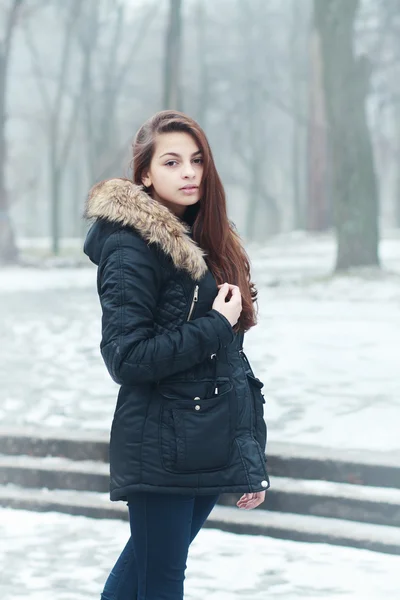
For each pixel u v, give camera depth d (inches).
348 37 775.7
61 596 168.2
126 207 107.7
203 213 115.6
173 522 110.4
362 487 213.5
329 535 200.7
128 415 109.3
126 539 205.5
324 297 605.0
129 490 108.1
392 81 1729.8
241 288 115.6
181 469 107.3
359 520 206.8
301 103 2058.3
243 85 2031.3
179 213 119.5
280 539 204.8
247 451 110.1
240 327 114.9
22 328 469.1
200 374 110.0
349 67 768.3
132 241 107.9
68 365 357.4
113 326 106.0
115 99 1752.0
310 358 353.7
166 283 109.7
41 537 206.8
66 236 2746.1
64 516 224.7
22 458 247.1
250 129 2086.6
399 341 396.2
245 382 114.0
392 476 211.6
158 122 114.2
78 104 1646.2
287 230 2714.1
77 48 1894.7
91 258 113.2
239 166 2600.9
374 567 185.2
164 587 112.1
